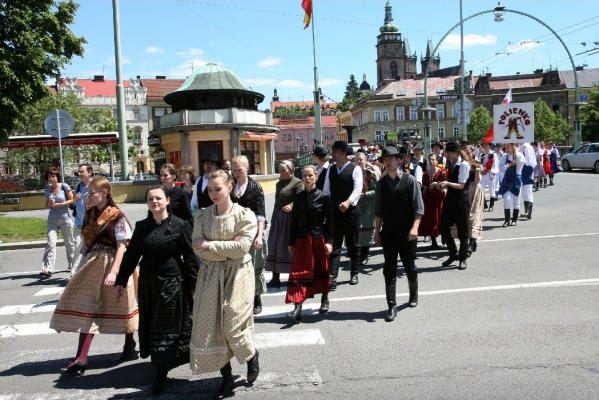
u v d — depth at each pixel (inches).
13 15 693.3
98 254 186.9
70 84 3085.6
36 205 834.2
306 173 231.1
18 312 269.3
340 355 187.5
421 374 167.3
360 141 871.1
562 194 674.8
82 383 175.2
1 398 164.4
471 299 248.2
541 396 148.6
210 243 154.8
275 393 159.3
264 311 250.1
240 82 1076.5
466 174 308.0
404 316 228.8
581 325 204.1
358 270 313.6
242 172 234.1
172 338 161.9
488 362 173.8
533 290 256.5
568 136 3501.5
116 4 754.2
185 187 287.0
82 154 2111.2
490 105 3774.6
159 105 3253.0
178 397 161.3
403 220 228.7
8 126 732.0
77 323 181.8
